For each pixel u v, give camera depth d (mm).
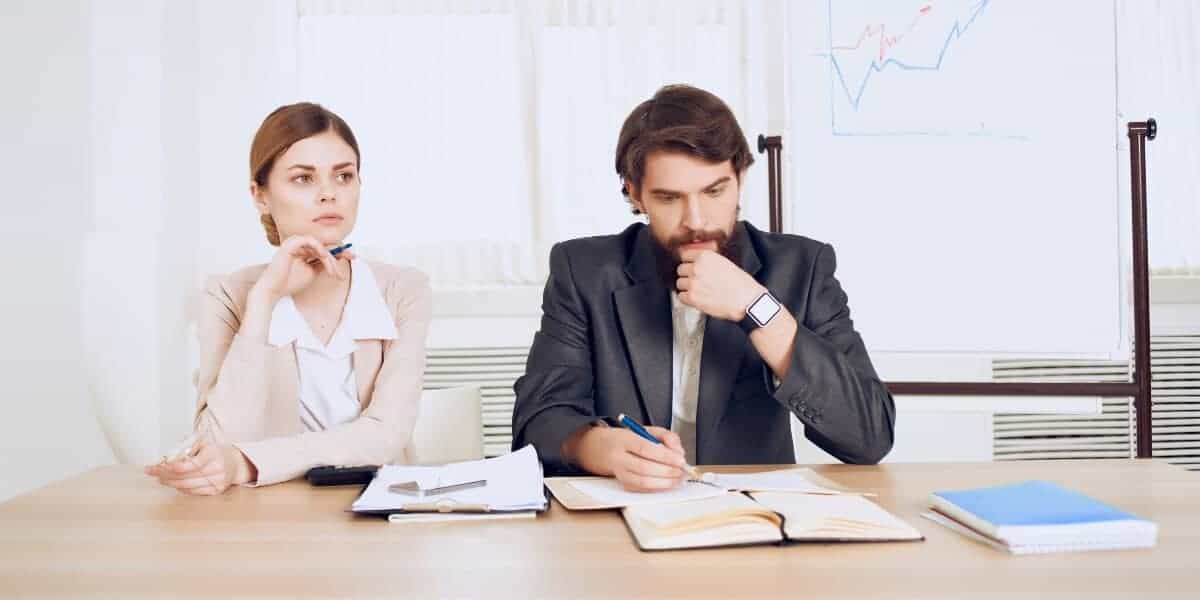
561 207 2822
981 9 2307
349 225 1530
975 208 2309
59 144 2709
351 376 1563
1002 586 747
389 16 2791
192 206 2738
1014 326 2299
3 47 2664
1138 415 2275
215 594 744
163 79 2555
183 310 2674
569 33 2801
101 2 2518
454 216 2812
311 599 729
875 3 2336
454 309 2807
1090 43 2277
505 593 740
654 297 1477
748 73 2805
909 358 2650
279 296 1412
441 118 2801
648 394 1443
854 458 1304
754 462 1454
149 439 2504
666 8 2797
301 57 2791
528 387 1455
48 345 2717
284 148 1471
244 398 1341
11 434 2709
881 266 2336
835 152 2346
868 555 841
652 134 1328
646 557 840
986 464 1275
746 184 2773
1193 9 2732
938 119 2320
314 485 1183
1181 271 2748
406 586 760
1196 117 2732
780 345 1269
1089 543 851
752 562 822
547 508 1038
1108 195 2271
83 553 868
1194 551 842
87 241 2484
